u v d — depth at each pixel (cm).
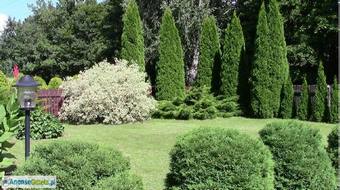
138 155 888
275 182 550
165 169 753
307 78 2281
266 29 1741
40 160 393
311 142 569
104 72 1603
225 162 431
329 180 574
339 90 1494
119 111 1538
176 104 1788
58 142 423
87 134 1232
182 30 2450
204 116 1703
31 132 1122
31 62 4334
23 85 571
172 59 1944
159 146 1007
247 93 1862
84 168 379
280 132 566
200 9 2394
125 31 1980
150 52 2542
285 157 551
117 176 379
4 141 580
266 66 1734
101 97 1509
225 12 2541
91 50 3456
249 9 2442
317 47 2253
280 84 1739
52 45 3797
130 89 1560
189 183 439
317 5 2191
